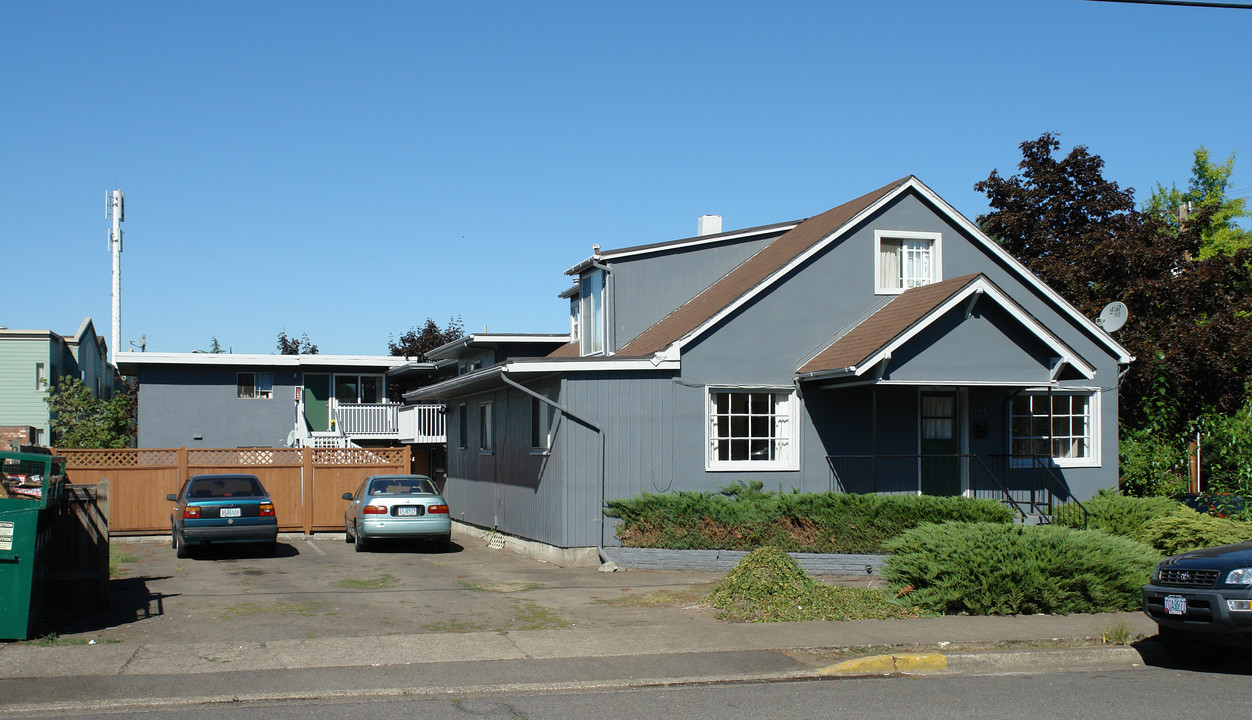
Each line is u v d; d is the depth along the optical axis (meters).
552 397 17.17
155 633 10.40
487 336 27.00
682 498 16.30
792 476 17.75
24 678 8.36
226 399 34.84
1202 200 40.84
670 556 16.03
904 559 12.55
